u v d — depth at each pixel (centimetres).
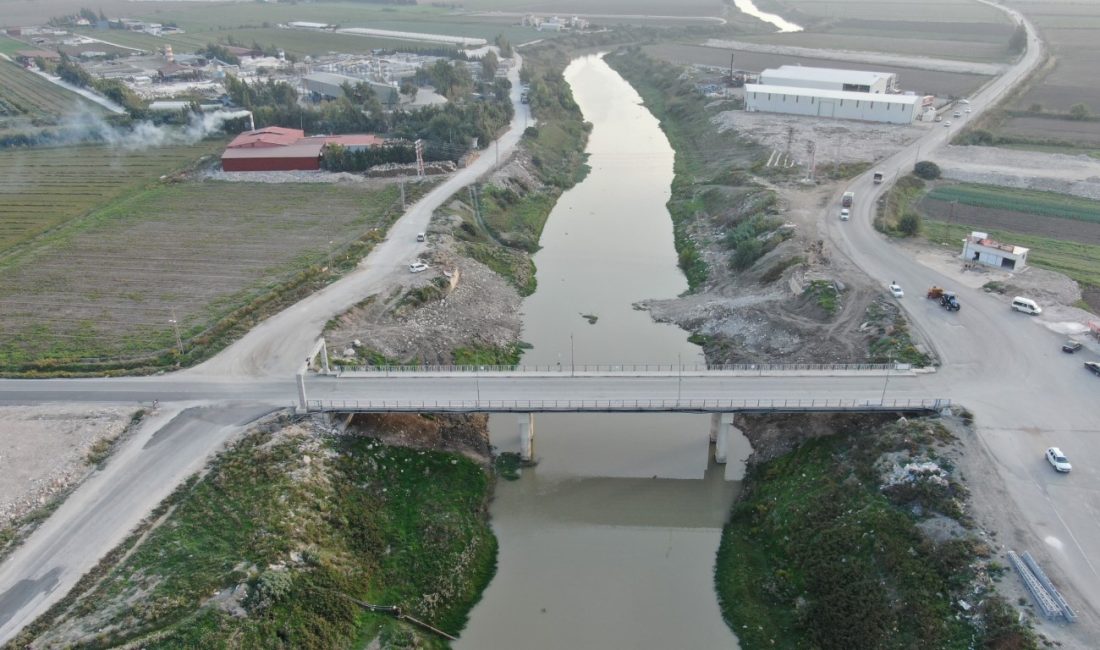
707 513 6619
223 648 4697
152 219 12350
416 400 6831
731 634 5394
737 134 16388
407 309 9019
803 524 5928
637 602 5709
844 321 8238
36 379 7438
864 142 15288
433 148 14850
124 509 5706
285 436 6397
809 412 6806
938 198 12475
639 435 7550
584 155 17075
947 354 7344
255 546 5362
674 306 9781
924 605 4922
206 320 8725
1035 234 10894
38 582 5084
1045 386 6794
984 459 5853
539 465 7144
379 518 6091
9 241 11412
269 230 11744
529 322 9612
